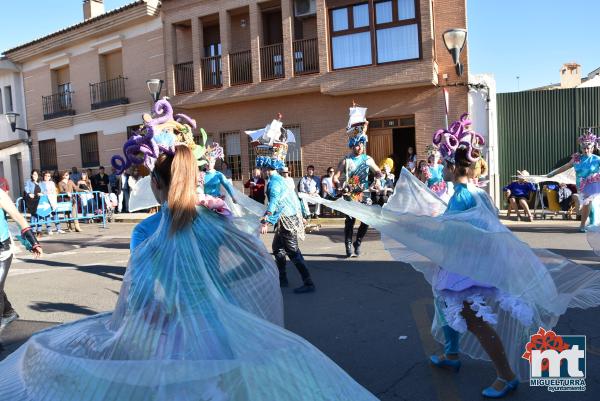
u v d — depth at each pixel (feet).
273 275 8.86
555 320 11.36
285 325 16.96
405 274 23.54
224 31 58.39
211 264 7.89
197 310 7.29
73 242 41.34
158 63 66.03
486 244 10.78
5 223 15.87
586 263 24.02
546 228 37.60
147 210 62.49
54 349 7.46
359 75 50.78
